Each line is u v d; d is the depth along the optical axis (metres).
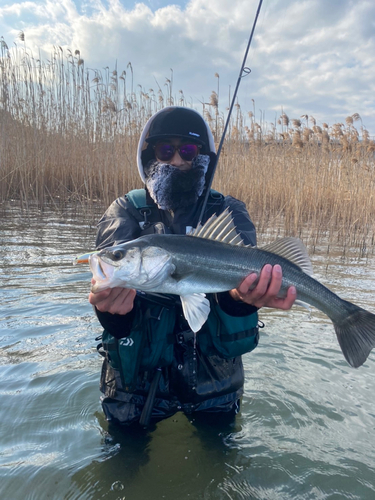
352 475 2.21
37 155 10.68
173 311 2.51
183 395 2.54
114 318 2.29
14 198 11.23
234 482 2.16
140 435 2.53
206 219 2.84
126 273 2.16
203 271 2.32
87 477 2.16
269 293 2.26
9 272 5.35
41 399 2.80
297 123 10.63
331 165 10.70
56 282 5.02
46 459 2.27
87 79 11.33
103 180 11.17
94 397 2.85
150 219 2.81
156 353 2.47
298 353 3.58
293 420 2.70
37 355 3.36
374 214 9.94
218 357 2.61
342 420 2.70
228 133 11.14
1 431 2.47
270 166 11.53
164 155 2.84
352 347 2.47
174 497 2.05
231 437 2.54
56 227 8.48
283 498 2.06
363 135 10.54
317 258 7.27
